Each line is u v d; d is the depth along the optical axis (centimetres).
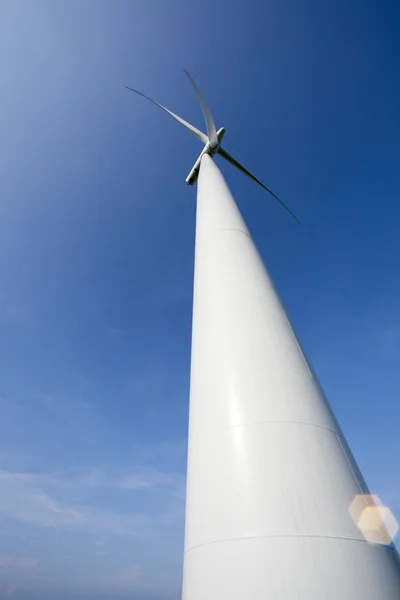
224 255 976
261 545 484
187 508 621
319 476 548
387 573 485
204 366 757
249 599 453
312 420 624
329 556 470
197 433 674
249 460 573
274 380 673
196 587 509
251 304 826
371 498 575
